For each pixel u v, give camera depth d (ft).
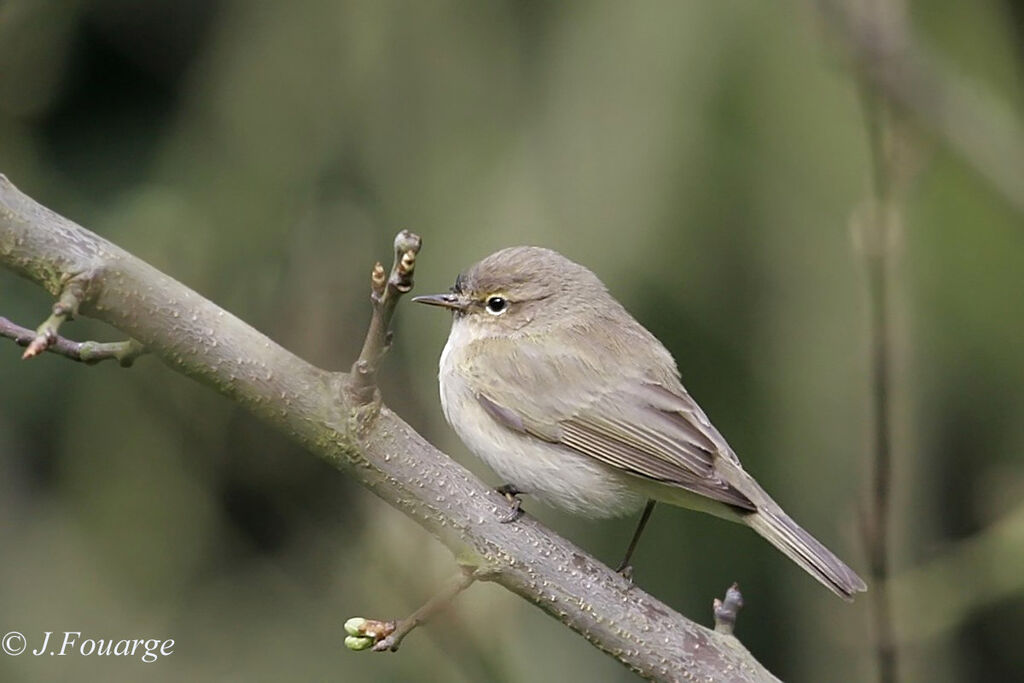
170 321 19.80
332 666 38.45
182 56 43.37
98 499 39.70
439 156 41.60
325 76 42.52
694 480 27.07
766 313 41.01
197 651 38.60
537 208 40.50
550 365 28.76
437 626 28.89
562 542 22.44
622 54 41.65
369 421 20.98
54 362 39.99
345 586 39.04
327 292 35.42
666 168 40.75
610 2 42.24
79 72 42.45
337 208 39.93
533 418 28.25
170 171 42.11
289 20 43.11
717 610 23.12
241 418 39.47
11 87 41.24
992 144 29.73
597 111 41.24
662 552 41.60
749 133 41.11
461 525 21.83
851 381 39.86
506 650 30.14
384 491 21.53
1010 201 30.27
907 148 27.66
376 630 20.68
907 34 29.27
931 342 40.65
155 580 39.40
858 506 25.09
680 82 41.24
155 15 43.06
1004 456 40.93
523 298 29.76
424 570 29.19
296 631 39.04
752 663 22.53
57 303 18.95
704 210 40.86
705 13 41.47
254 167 41.55
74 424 40.01
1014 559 32.81
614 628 22.24
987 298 41.24
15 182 40.63
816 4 28.48
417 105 42.04
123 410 39.83
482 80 42.22
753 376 41.04
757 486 27.55
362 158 41.78
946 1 42.75
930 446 40.24
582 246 40.11
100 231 40.65
